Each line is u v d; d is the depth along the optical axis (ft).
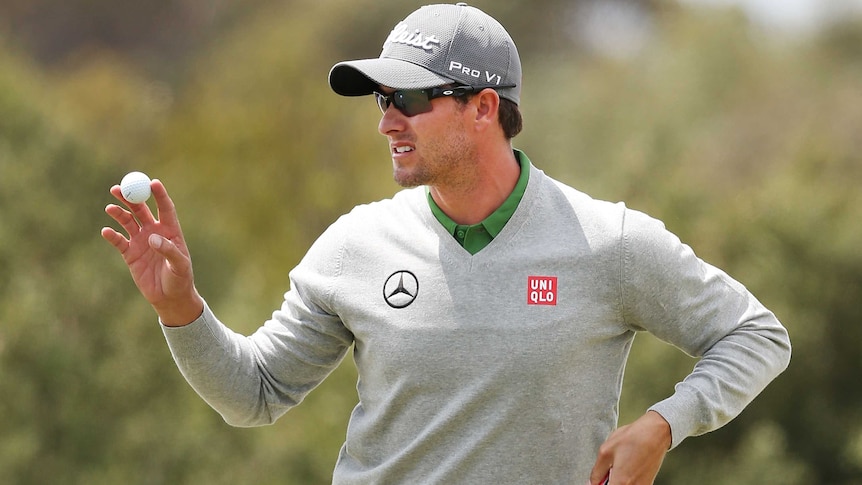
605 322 32.07
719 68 249.14
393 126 33.17
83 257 115.85
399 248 32.99
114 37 375.04
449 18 33.27
